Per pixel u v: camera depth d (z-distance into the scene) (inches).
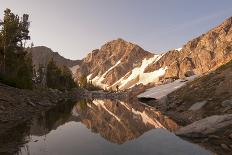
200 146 575.8
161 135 733.3
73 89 5944.9
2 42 2113.7
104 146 588.7
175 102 1503.4
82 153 524.4
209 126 683.4
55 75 4719.5
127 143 625.6
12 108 1128.8
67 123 1009.5
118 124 1026.1
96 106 2146.9
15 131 775.7
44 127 880.3
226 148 544.7
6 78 1718.8
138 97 3070.9
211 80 1509.6
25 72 2333.9
